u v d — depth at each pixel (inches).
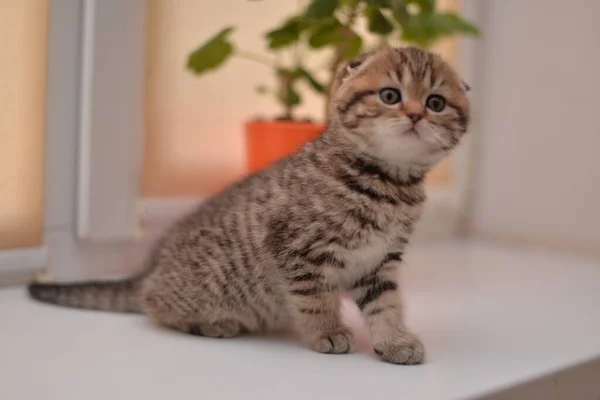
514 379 18.9
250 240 21.5
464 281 27.6
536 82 32.4
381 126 20.4
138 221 28.0
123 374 18.8
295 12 31.2
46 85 25.7
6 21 24.9
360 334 22.5
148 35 28.1
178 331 22.2
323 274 21.0
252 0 28.5
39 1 25.3
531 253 32.0
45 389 17.9
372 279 21.8
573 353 20.7
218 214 22.6
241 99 30.5
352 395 17.9
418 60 21.0
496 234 34.4
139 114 27.4
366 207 20.8
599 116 30.5
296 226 20.8
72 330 21.9
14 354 19.9
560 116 31.7
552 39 31.7
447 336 21.9
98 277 27.5
